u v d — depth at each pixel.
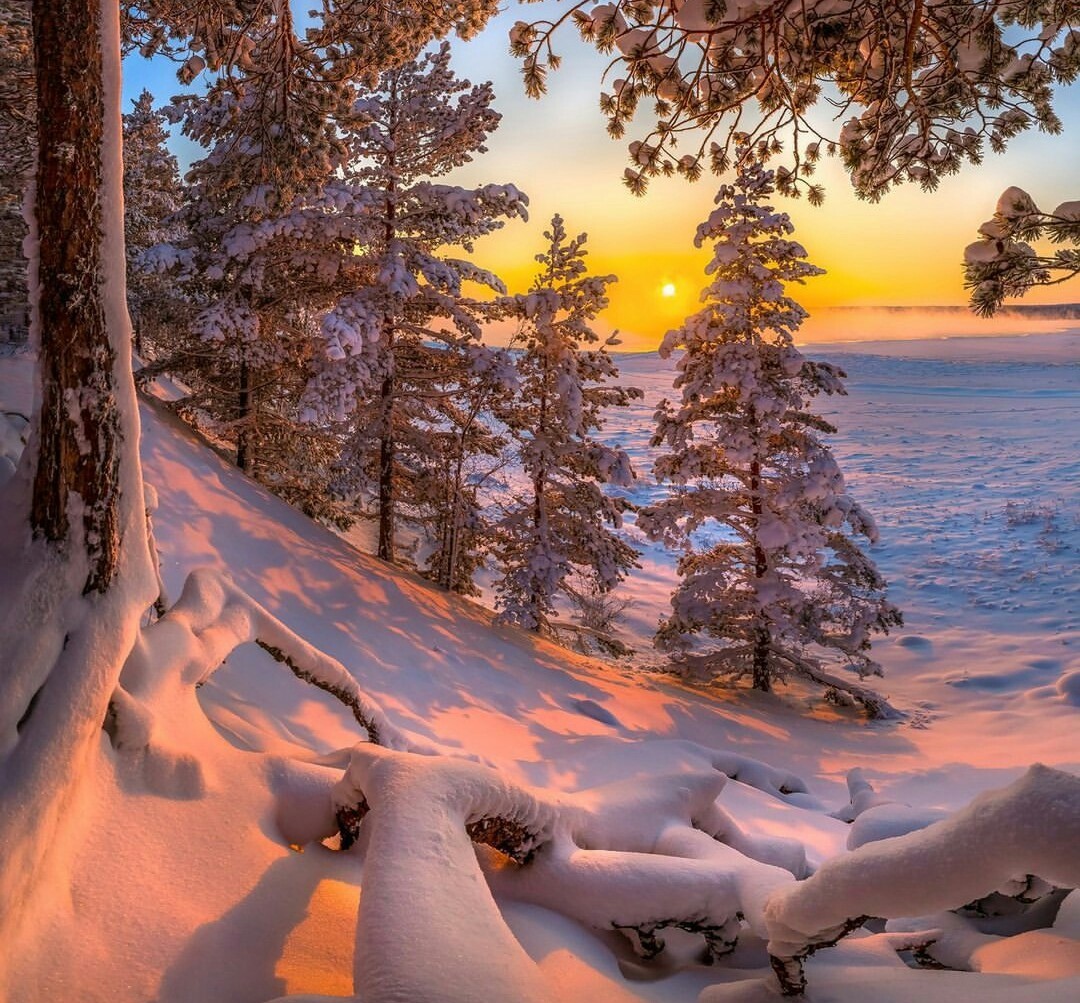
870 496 46.25
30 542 3.20
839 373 17.52
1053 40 6.09
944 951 3.85
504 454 20.98
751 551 19.95
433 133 17.55
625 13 5.97
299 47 8.67
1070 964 3.02
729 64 6.04
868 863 2.66
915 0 5.35
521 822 3.71
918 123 6.62
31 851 2.59
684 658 20.80
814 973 3.43
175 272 17.12
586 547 19.80
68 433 3.21
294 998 2.38
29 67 9.34
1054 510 39.41
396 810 3.20
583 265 18.84
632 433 69.56
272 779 3.91
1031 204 4.10
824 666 23.17
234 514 14.45
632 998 3.05
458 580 21.11
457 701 11.65
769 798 9.05
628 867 3.69
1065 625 26.02
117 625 3.22
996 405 85.50
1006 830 2.34
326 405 16.03
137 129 19.11
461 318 17.62
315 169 9.55
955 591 30.33
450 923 2.56
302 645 5.32
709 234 17.69
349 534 25.53
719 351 17.77
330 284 17.98
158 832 3.23
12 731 2.81
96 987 2.52
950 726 18.14
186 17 8.91
